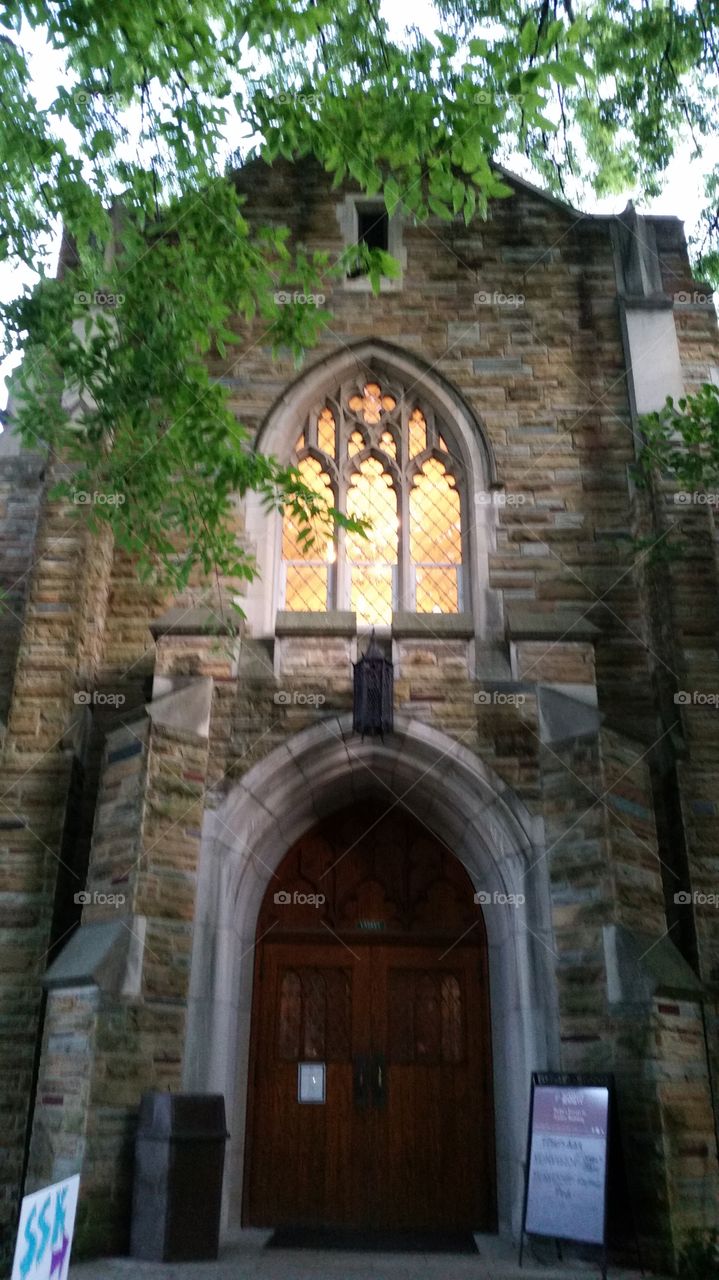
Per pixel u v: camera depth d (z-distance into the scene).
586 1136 6.90
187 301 7.95
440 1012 9.02
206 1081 7.57
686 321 11.46
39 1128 7.05
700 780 8.91
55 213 7.54
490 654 9.30
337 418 10.90
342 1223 8.33
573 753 8.44
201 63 7.23
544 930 8.10
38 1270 3.05
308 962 9.16
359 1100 8.72
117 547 10.22
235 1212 8.13
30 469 11.07
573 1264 6.89
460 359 11.02
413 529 10.50
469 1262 7.01
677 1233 6.69
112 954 7.35
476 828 8.70
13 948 8.23
